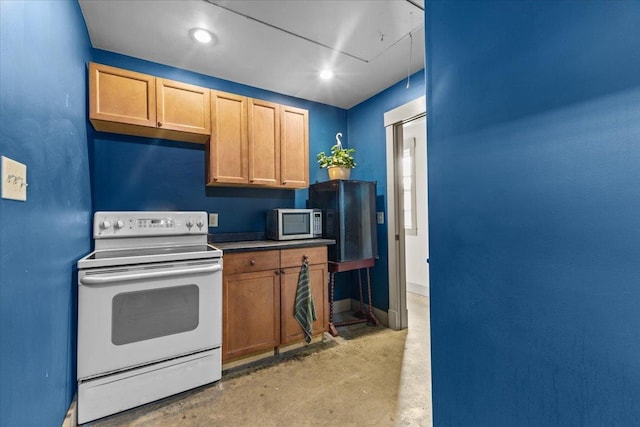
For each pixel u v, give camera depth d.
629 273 0.69
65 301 1.45
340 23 2.05
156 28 2.06
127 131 2.32
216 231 2.78
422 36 2.20
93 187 2.23
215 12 1.92
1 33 0.86
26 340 1.01
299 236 2.83
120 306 1.70
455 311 1.06
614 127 0.71
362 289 3.37
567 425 0.79
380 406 1.72
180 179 2.62
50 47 1.27
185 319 1.90
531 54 0.85
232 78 2.82
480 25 0.98
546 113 0.82
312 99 3.34
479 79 0.98
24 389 0.99
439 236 1.11
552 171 0.81
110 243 2.11
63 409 1.41
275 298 2.38
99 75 2.04
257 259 2.31
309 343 2.57
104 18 1.95
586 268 0.75
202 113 2.41
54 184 1.30
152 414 1.67
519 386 0.88
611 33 0.71
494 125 0.94
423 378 2.02
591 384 0.75
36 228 1.10
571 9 0.77
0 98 0.85
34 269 1.08
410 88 2.81
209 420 1.62
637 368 0.68
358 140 3.46
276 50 2.37
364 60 2.53
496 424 0.94
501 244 0.93
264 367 2.18
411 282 4.40
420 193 4.30
